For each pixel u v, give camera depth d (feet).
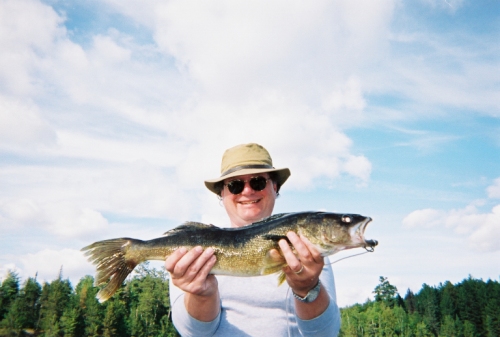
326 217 3.23
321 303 2.95
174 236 3.38
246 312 3.30
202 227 3.37
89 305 41.16
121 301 43.86
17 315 40.70
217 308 3.14
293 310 3.33
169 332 42.96
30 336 39.68
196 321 3.09
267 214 3.95
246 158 3.96
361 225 3.22
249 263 3.20
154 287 45.52
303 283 2.85
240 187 3.88
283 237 3.17
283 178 4.20
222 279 3.52
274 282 3.41
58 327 38.91
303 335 3.05
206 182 4.26
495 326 51.72
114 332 40.24
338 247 3.22
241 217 3.90
